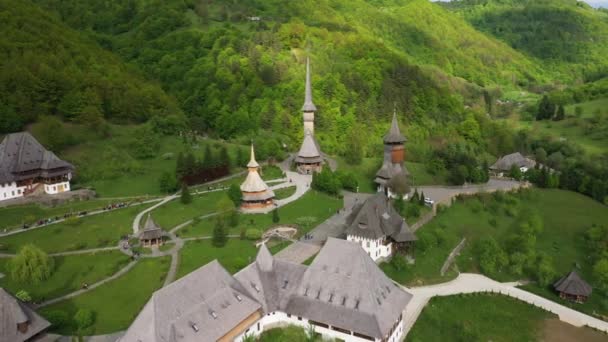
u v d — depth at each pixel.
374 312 94.19
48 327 91.44
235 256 124.44
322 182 176.38
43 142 185.75
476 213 175.00
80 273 115.62
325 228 144.75
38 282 111.00
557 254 158.25
